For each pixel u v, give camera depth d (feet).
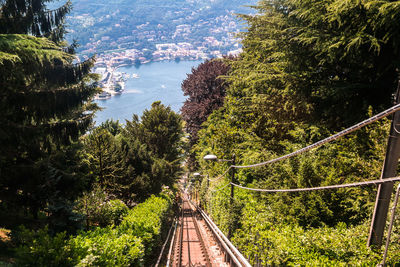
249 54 59.41
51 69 38.68
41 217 34.24
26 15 38.58
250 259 33.71
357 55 33.24
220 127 78.84
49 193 36.01
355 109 36.29
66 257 21.43
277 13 49.80
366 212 24.80
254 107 57.57
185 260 45.19
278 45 41.57
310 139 38.42
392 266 15.92
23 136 33.73
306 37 34.14
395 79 33.63
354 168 26.20
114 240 29.53
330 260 18.70
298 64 40.32
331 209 26.45
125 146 78.23
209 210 71.31
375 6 26.71
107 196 59.57
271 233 26.61
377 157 24.61
